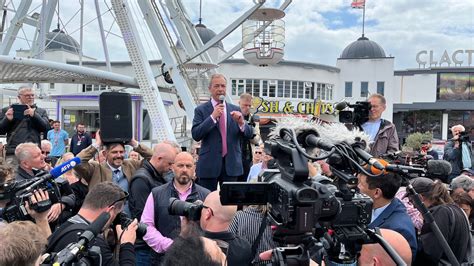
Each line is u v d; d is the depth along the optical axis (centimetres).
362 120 390
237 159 482
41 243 202
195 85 1680
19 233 196
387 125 509
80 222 294
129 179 503
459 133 836
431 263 339
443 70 4706
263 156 491
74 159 319
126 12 1269
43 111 696
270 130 230
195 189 413
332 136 191
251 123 584
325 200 166
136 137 1443
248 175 544
